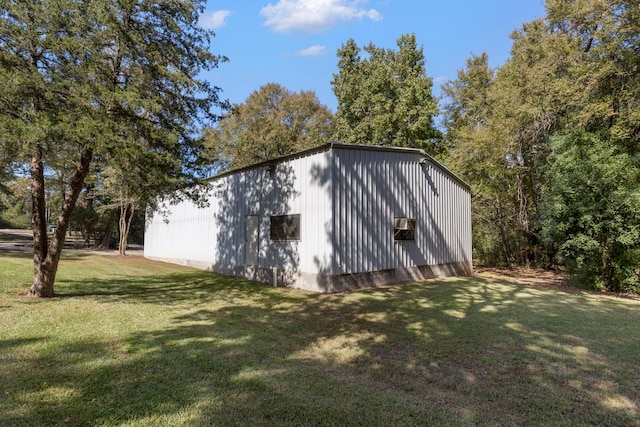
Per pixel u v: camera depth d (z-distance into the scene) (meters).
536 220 12.89
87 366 4.05
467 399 3.50
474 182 16.14
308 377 3.97
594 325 6.32
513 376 4.07
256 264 12.04
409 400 3.46
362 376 4.04
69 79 6.64
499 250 18.84
